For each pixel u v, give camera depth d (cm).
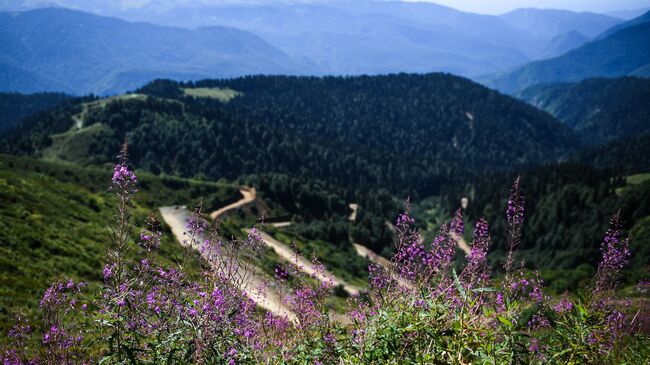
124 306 430
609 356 483
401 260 593
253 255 584
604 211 10594
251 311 569
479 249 579
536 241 11575
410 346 461
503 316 455
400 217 607
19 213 3372
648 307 596
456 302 494
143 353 427
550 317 557
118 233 439
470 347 434
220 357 432
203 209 563
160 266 489
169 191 11250
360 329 478
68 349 495
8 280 2103
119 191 445
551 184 14662
